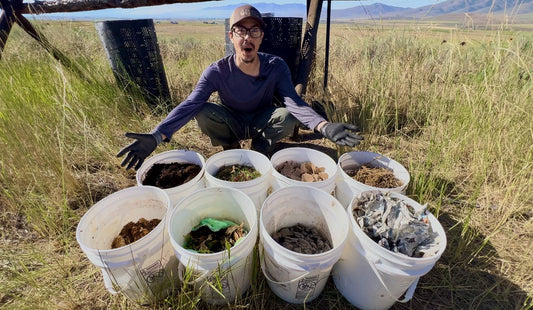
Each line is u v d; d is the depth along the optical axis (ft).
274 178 6.06
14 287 4.85
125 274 4.16
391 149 9.18
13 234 5.99
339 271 4.93
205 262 3.98
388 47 11.49
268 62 7.55
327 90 10.36
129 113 10.40
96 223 4.72
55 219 6.24
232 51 10.18
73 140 8.18
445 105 9.07
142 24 10.95
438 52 11.33
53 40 11.35
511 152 7.51
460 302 4.95
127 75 10.98
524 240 6.06
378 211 4.67
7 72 9.66
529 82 8.46
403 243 4.23
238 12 6.23
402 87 10.68
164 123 6.45
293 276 4.24
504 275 5.36
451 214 6.75
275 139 8.22
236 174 6.53
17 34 12.03
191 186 5.70
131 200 5.19
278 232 5.69
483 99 8.21
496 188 7.34
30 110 7.84
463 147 8.23
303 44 10.09
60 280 4.95
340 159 6.59
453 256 5.71
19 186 6.79
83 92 10.00
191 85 14.24
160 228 4.33
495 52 8.46
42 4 11.59
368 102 10.11
